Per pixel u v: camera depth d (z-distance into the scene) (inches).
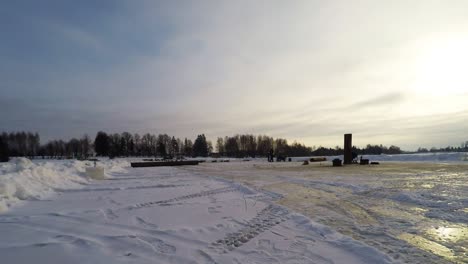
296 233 217.5
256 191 421.4
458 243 190.1
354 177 598.5
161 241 195.5
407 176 597.9
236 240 201.0
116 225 234.4
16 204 317.4
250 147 3644.2
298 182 537.3
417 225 233.3
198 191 430.6
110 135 3654.0
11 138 3176.7
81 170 610.9
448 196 348.8
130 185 505.4
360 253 174.2
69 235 203.2
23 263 153.1
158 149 3782.0
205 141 3914.9
